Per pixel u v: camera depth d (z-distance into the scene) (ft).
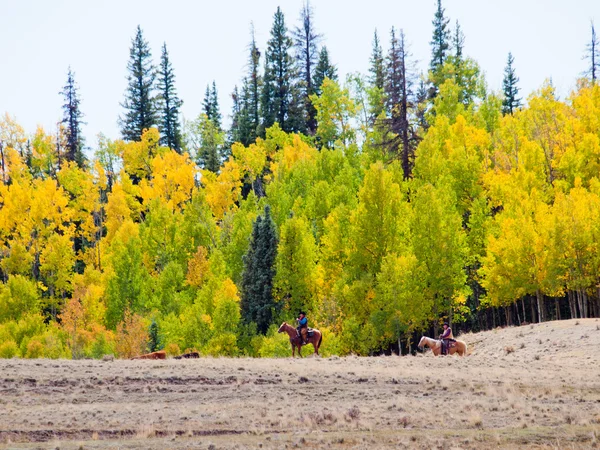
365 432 58.75
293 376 82.07
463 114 315.78
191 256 246.88
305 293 198.49
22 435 56.80
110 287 219.20
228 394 73.46
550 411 66.44
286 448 53.47
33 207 284.61
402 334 184.55
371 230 188.96
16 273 268.62
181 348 184.44
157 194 313.32
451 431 59.21
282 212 246.47
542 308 186.60
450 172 233.76
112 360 95.30
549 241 175.94
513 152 250.98
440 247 183.11
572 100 287.48
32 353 174.19
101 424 60.23
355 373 84.48
